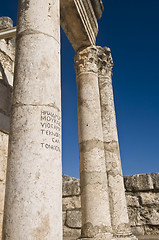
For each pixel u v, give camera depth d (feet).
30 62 12.70
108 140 24.36
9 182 10.64
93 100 24.39
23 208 9.83
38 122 11.45
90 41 26.73
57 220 10.36
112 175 22.70
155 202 29.81
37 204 9.95
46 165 10.80
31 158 10.70
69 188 33.58
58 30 14.98
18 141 11.19
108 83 27.73
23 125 11.41
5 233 9.80
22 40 13.48
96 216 19.49
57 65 13.60
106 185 21.40
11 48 27.71
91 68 25.98
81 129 23.39
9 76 26.17
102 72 28.02
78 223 31.01
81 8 24.73
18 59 13.21
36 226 9.58
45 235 9.62
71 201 32.86
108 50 29.27
